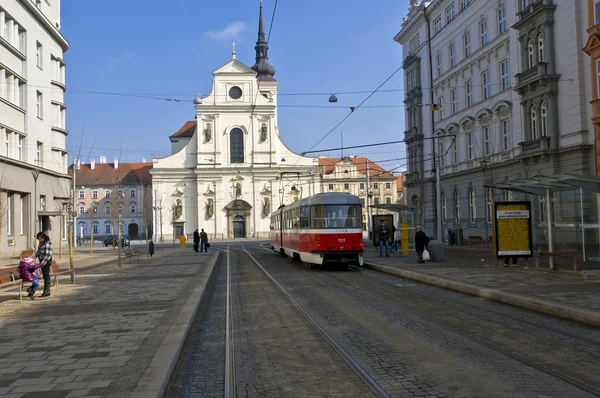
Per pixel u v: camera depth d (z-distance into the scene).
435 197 45.94
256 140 78.94
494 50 35.50
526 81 30.16
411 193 49.72
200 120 78.50
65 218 40.56
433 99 45.84
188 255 35.84
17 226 33.75
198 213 77.56
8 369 6.75
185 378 6.85
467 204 39.94
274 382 6.50
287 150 79.81
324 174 100.19
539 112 29.84
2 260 29.14
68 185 43.12
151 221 81.81
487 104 36.72
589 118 26.50
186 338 9.03
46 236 14.30
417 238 22.66
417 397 5.72
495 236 18.92
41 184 37.41
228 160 78.38
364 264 23.62
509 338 8.53
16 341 8.48
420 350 7.82
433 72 45.94
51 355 7.47
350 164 97.94
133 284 17.02
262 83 90.56
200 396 6.10
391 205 30.59
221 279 20.06
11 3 32.69
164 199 78.56
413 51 50.09
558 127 28.52
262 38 92.69
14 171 32.84
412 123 49.31
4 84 32.09
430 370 6.73
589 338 8.41
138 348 7.80
